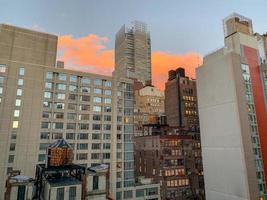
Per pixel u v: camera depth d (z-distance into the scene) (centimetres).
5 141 5956
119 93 7994
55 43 7606
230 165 6025
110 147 7381
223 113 6456
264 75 6800
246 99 6281
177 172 8725
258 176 5734
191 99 13175
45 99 6756
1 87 6247
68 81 7219
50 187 4400
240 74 6397
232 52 6456
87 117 7250
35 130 6400
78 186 4669
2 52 6588
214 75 6950
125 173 7331
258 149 6022
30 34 7181
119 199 7000
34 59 7069
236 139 5922
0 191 5609
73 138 6881
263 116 6431
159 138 8806
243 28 7462
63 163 5219
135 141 10412
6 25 6825
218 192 6322
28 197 5069
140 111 15838
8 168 5856
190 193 8675
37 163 6216
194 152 9519
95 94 7562
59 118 6825
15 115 6238
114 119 7612
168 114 13688
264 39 7794
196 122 12812
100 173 5619
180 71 13738
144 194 7394
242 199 5544
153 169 8875
